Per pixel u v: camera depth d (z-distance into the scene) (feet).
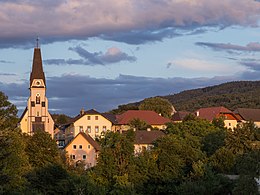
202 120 390.63
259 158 216.13
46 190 220.84
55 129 563.07
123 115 529.04
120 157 257.55
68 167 275.39
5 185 180.45
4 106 249.14
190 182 233.76
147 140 399.65
